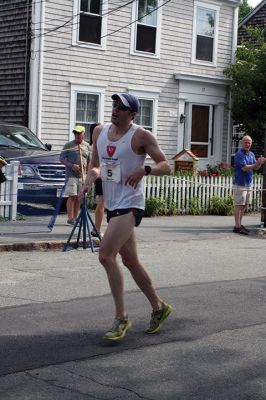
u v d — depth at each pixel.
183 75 23.36
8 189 14.23
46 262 10.41
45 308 7.39
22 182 14.99
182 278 9.49
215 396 4.95
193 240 13.74
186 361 5.73
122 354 5.86
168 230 14.95
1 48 20.97
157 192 17.84
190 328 6.79
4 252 11.17
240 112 24.25
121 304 6.22
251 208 19.92
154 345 6.16
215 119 24.89
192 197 18.58
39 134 20.11
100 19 21.30
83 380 5.18
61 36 20.39
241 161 14.73
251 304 7.95
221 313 7.45
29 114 20.12
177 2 23.22
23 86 20.33
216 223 16.66
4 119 20.97
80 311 7.29
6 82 20.88
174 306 7.71
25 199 14.98
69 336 6.34
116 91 21.84
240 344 6.29
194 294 8.40
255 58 24.36
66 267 10.02
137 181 5.94
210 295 8.38
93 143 6.39
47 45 20.12
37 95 20.06
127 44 21.98
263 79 23.66
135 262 6.32
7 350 5.85
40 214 15.28
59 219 14.89
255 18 31.56
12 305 7.50
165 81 23.14
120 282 6.16
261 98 24.05
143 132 6.05
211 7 24.25
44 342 6.12
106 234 6.09
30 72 20.09
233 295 8.41
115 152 6.07
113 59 21.69
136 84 22.36
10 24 20.69
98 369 5.45
